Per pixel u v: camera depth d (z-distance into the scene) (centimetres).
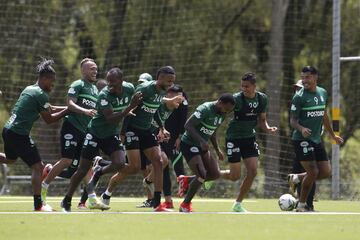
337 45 6906
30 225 3375
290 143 9025
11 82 9469
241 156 4647
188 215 4034
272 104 9669
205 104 4422
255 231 3189
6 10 9750
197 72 10250
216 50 10338
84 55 10106
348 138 9888
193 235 3025
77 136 4822
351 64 9906
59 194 8000
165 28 10250
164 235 3020
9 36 9694
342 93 9950
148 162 5150
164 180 4878
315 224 3541
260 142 8625
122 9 10188
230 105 4394
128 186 8344
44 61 4366
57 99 9456
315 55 10231
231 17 10394
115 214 4056
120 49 10144
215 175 4512
